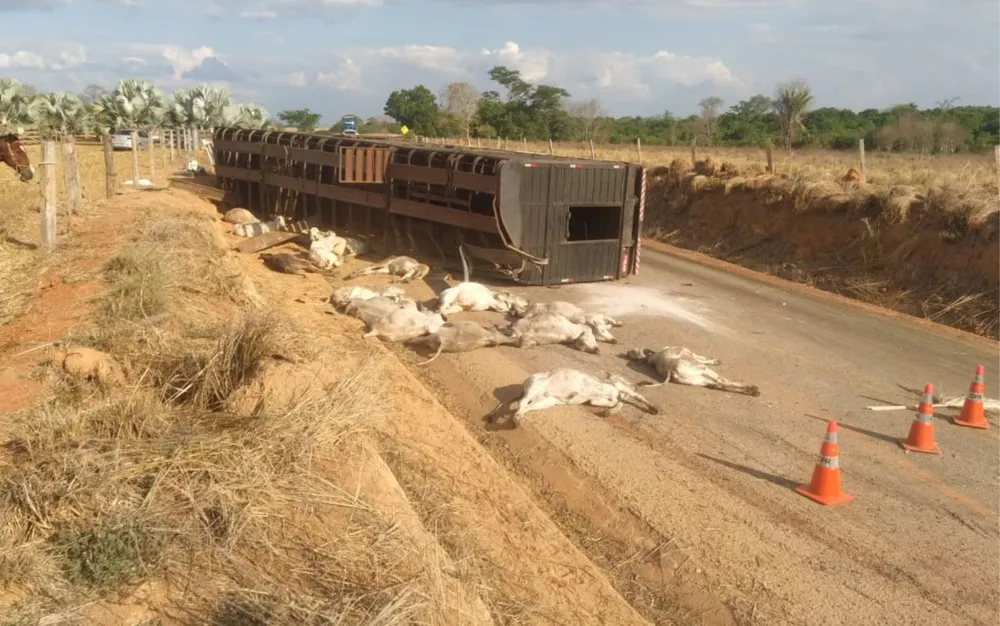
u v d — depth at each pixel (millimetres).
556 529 6535
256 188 22766
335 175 18812
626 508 6938
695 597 5867
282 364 7180
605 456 7773
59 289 9797
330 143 18859
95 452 5246
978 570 6180
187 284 10477
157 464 5238
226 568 4543
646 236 23969
